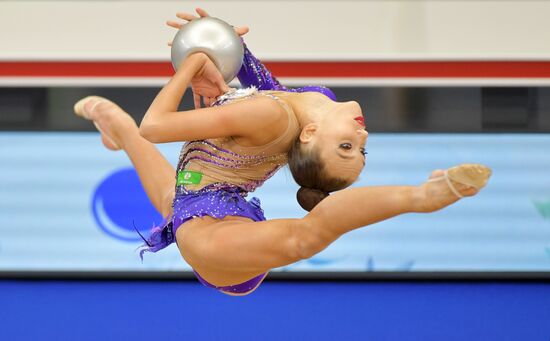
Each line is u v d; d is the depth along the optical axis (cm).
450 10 1333
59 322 1208
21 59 1314
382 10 1341
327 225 533
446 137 1355
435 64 1311
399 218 1346
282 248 550
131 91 1378
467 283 1342
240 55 652
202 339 1165
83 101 811
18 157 1351
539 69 1312
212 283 637
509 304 1270
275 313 1241
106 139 791
